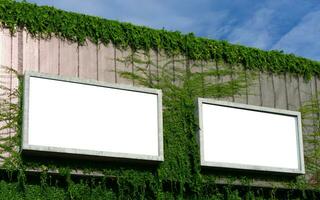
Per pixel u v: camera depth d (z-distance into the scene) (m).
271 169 17.95
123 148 16.16
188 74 18.16
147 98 16.84
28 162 15.31
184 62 18.22
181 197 16.91
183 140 17.30
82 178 15.91
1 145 15.24
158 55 17.92
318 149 19.58
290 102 19.70
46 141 15.38
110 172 16.11
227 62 18.92
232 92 18.70
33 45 16.31
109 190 16.19
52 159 15.55
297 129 18.77
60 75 15.95
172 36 18.22
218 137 17.53
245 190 18.11
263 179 18.25
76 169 15.75
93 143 15.86
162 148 16.58
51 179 15.60
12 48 16.03
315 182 19.20
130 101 16.61
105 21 17.36
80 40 16.91
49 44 16.50
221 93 18.50
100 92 16.31
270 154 18.11
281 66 19.84
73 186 15.67
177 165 17.02
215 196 17.52
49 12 16.72
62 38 16.70
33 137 15.27
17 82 15.84
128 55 17.47
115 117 16.30
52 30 16.62
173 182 16.92
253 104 18.98
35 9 16.56
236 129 17.83
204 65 18.52
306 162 19.27
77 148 15.62
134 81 17.36
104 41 17.25
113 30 17.41
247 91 18.98
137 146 16.34
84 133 15.83
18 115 15.58
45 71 16.25
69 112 15.82
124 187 16.23
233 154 17.59
